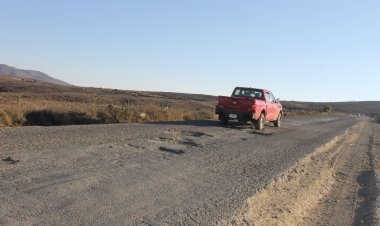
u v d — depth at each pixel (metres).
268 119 23.88
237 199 8.07
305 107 164.38
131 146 12.23
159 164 10.16
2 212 5.85
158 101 101.81
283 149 15.42
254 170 10.86
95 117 21.64
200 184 8.80
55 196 6.83
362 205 10.11
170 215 6.69
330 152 17.66
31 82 179.00
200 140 15.12
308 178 11.62
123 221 6.14
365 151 20.89
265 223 7.39
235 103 21.62
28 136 12.36
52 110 20.20
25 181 7.45
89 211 6.35
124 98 102.75
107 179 8.23
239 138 17.12
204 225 6.48
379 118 88.31
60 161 9.30
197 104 102.38
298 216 8.53
